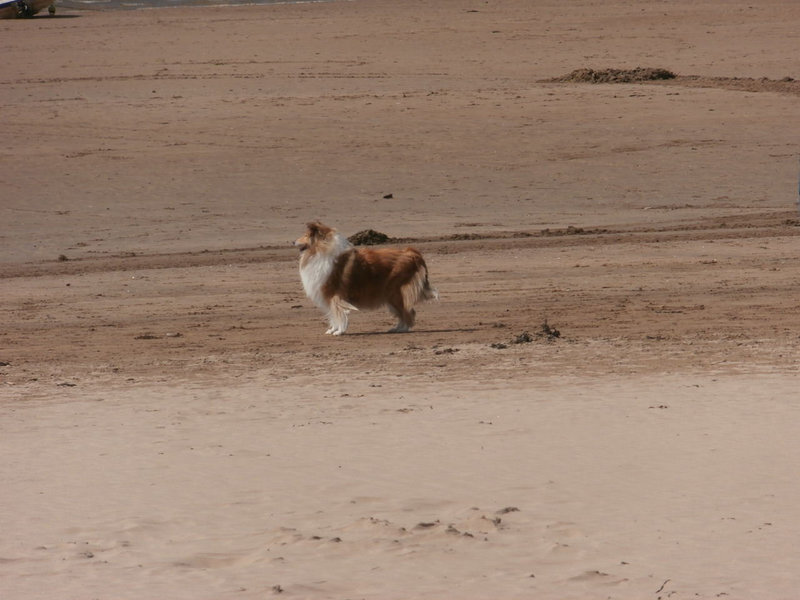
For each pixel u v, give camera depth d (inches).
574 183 2650.1
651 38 4793.3
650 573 495.8
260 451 743.1
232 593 482.6
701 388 923.4
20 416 876.6
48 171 2721.5
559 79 3954.2
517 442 751.1
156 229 2252.7
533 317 1403.8
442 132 3117.6
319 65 4352.9
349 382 994.1
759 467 671.8
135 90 3796.8
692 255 1904.5
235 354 1179.9
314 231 1304.1
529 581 488.7
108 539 565.0
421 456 719.7
